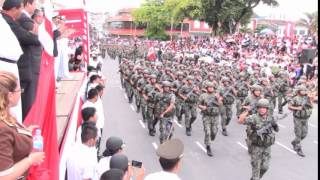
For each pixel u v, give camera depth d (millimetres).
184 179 11516
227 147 15047
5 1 5141
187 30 95125
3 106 3467
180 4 60188
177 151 4984
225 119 16891
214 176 11836
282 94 21875
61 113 8266
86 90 13867
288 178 11930
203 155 13922
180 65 26297
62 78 13188
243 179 11664
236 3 53406
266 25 78938
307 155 14344
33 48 5477
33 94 5562
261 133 10547
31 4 5664
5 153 3332
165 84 14664
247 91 19578
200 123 19094
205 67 27688
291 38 40344
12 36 4598
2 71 3654
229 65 30562
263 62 30094
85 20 17422
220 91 16828
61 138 6625
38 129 4113
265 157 10758
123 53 59094
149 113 16203
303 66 26859
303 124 14258
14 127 3508
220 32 55875
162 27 94375
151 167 12336
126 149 14227
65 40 12008
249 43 41844
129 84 24719
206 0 53844
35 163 3742
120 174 4863
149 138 15906
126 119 19594
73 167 6602
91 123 7023
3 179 3318
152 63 28234
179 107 18609
